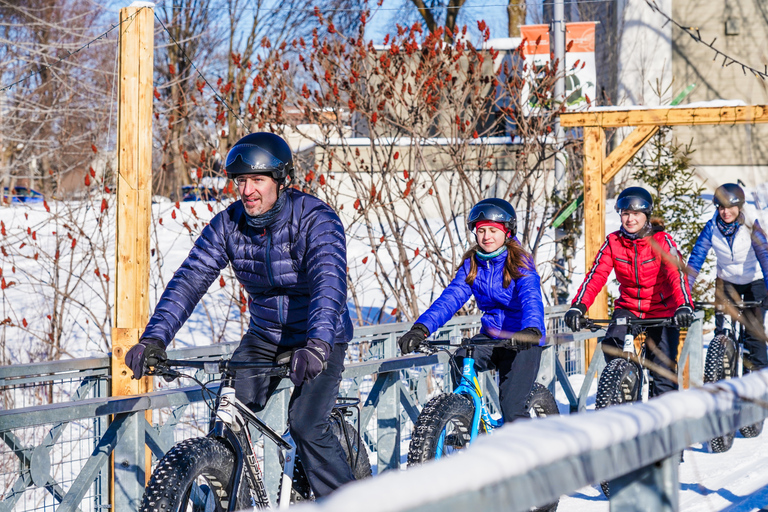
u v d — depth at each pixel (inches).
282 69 751.7
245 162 229.3
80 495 251.4
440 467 59.4
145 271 375.9
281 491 241.0
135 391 358.3
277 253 239.0
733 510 196.7
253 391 240.8
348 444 257.0
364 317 815.7
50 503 294.2
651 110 628.4
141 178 376.5
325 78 753.6
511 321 311.9
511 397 299.9
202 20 1551.4
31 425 225.8
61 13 932.0
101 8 825.5
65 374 345.4
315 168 708.0
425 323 308.3
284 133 736.3
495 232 312.3
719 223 475.2
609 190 1381.6
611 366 364.5
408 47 771.4
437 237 993.5
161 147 784.9
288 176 242.5
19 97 899.4
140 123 377.1
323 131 751.1
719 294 113.6
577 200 717.3
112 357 358.9
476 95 815.7
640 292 394.0
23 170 930.1
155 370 223.8
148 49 380.8
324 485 231.9
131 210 373.4
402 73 776.9
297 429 229.5
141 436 264.2
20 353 700.7
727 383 100.1
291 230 237.6
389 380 352.5
